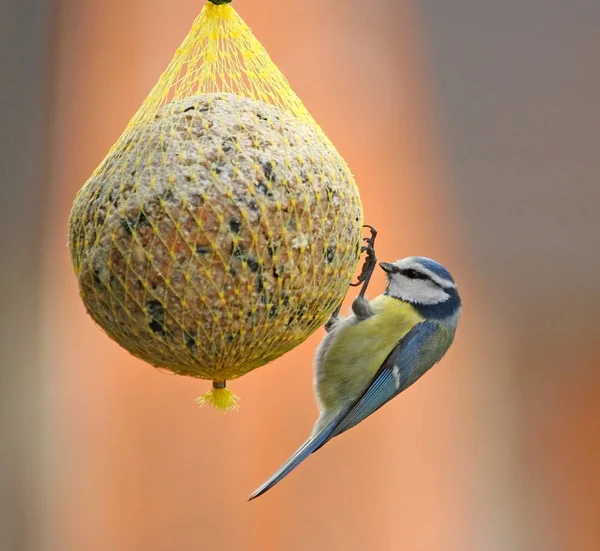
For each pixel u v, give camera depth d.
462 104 12.52
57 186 10.91
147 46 11.16
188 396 11.22
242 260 5.93
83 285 6.23
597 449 12.09
